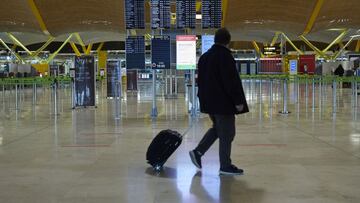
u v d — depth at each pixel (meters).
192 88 15.34
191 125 12.80
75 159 8.01
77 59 19.02
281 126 12.38
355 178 6.48
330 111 16.81
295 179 6.44
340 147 9.00
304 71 33.25
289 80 18.97
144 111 17.22
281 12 29.66
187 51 14.20
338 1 28.42
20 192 5.90
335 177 6.55
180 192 5.83
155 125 12.87
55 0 29.62
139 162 7.71
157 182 6.35
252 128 11.98
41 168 7.30
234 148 8.94
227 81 6.47
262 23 30.78
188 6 14.45
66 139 10.37
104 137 10.62
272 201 5.40
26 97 28.64
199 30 15.73
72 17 30.89
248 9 29.48
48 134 11.23
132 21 14.34
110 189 6.01
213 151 8.54
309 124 12.82
